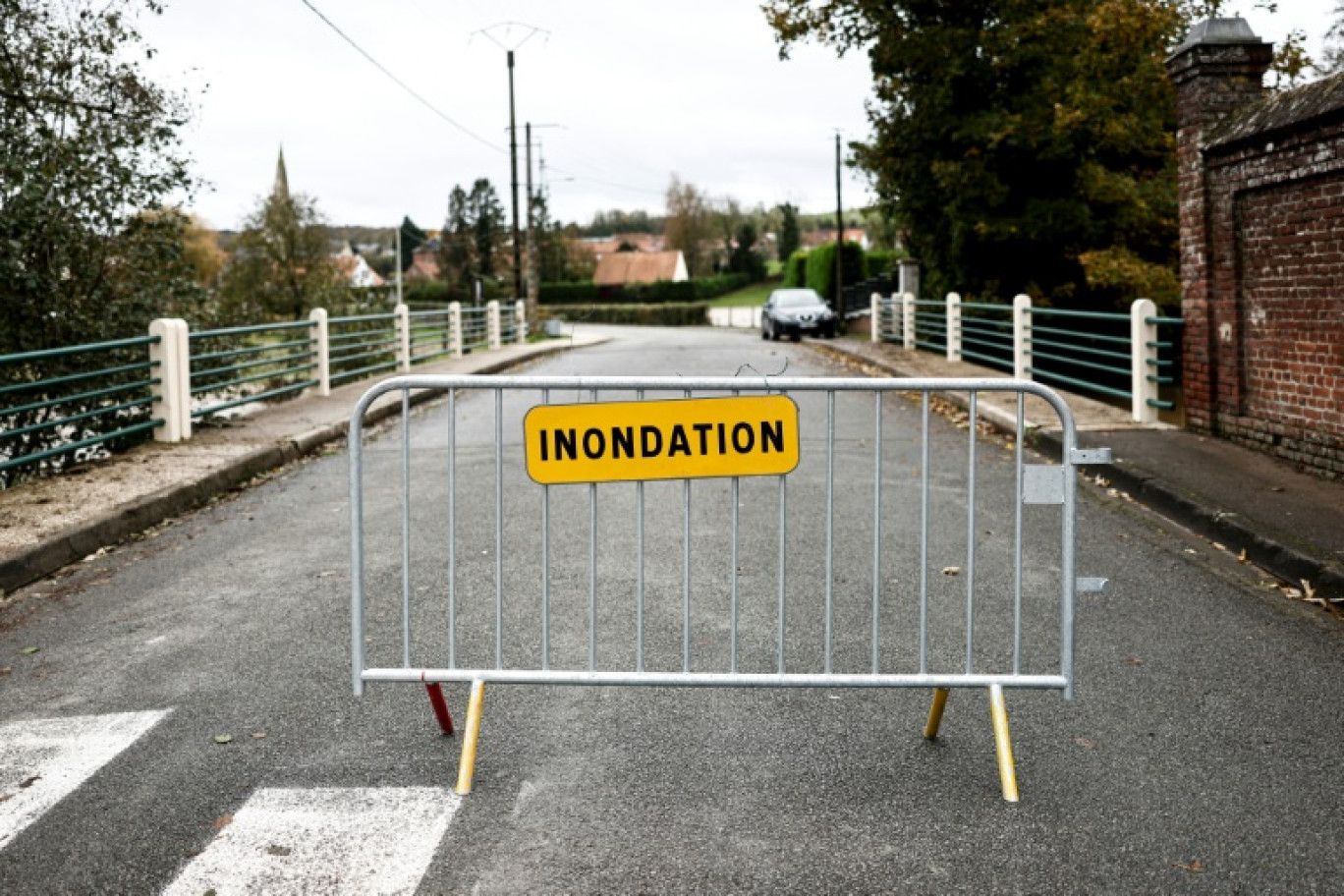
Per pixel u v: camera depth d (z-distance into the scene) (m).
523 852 3.42
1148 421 12.16
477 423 14.32
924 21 23.03
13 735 4.41
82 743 4.32
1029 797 3.80
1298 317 9.62
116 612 6.20
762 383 4.19
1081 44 22.02
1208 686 4.89
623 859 3.37
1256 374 10.40
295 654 5.37
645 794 3.82
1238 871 3.29
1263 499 8.17
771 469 4.19
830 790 3.84
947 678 4.14
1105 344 24.66
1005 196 22.36
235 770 4.04
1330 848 3.43
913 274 29.98
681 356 28.28
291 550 7.61
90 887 3.23
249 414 14.23
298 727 4.45
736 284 113.31
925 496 4.18
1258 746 4.23
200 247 71.31
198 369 14.14
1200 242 11.12
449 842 3.48
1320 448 9.29
